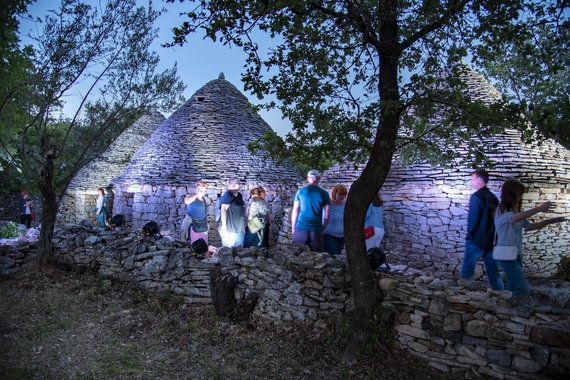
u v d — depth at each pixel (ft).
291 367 12.44
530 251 23.25
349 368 12.20
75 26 20.08
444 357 11.81
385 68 12.99
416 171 26.25
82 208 54.13
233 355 13.15
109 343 13.57
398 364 12.23
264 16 12.16
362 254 12.98
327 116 13.52
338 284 14.10
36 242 21.45
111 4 20.57
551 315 10.77
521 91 32.48
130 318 15.65
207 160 40.32
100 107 22.45
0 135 26.32
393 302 13.12
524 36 12.36
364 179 12.76
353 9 12.47
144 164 40.68
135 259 18.92
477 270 22.67
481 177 14.28
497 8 12.10
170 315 16.14
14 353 12.31
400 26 14.10
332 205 18.35
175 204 36.88
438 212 24.40
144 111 23.44
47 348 12.85
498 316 11.07
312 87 13.37
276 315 15.30
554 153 27.02
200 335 14.51
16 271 20.06
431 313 12.25
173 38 11.19
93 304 16.79
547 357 10.08
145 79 22.68
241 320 15.69
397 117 12.77
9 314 15.21
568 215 24.70
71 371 11.60
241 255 16.89
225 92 48.32
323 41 13.88
